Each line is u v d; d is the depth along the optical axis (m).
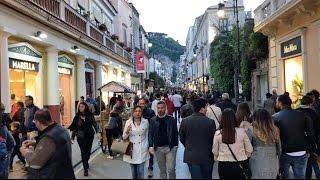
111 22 41.62
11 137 9.99
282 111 7.34
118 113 13.41
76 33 20.97
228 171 6.46
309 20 16.11
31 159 5.39
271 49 21.98
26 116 12.00
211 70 45.31
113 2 44.31
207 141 7.02
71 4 24.84
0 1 12.07
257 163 6.60
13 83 15.09
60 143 5.40
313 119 8.31
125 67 44.50
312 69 16.09
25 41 15.81
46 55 18.06
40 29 15.91
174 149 8.16
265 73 24.61
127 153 8.02
